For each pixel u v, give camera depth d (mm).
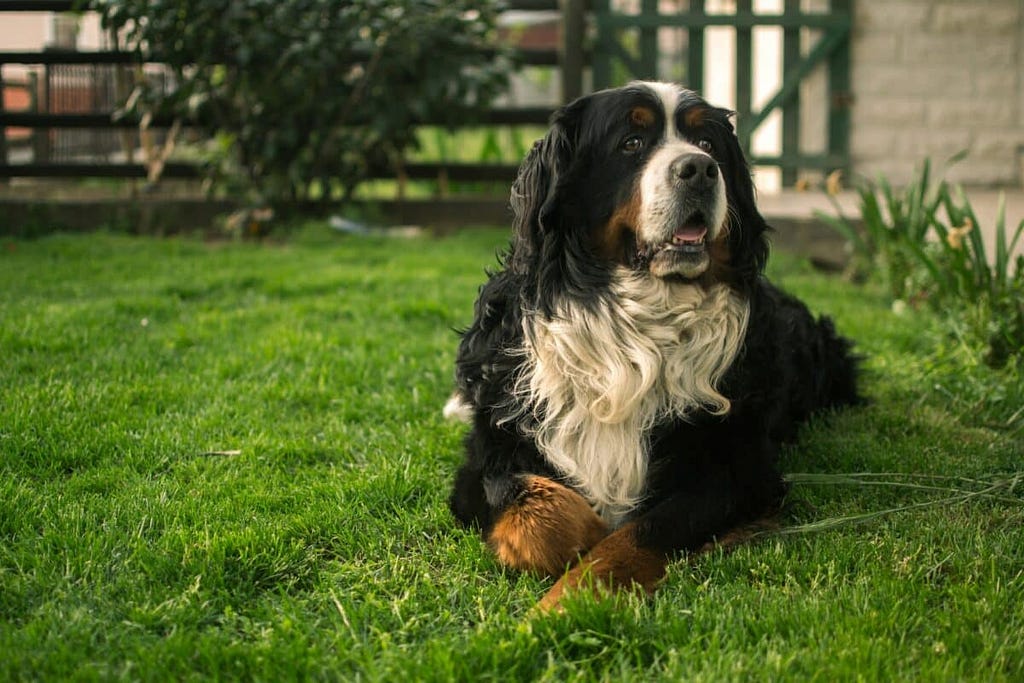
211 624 2359
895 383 4309
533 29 22641
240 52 7188
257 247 7449
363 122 8000
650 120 3078
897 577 2486
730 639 2240
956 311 4781
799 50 8227
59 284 5867
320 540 2793
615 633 2250
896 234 5883
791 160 8391
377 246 7395
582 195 3141
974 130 8438
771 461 3082
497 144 10258
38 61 8039
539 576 2619
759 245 3277
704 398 3000
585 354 3057
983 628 2229
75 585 2479
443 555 2730
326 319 5195
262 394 3949
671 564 2602
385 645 2211
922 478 3217
